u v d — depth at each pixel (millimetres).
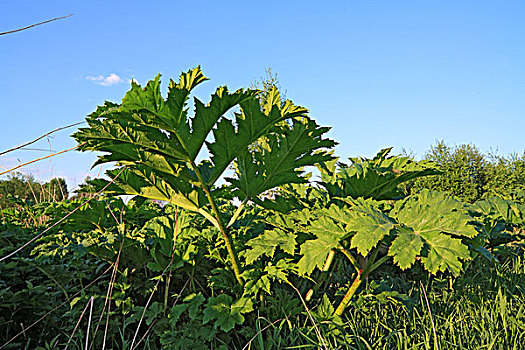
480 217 3547
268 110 2553
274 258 2877
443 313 3139
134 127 2232
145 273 3133
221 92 2221
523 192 5754
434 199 2609
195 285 3225
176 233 2961
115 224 3246
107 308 2756
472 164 13125
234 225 3396
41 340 2680
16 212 3854
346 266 3748
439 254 2154
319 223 2559
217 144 2383
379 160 3395
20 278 3068
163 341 2523
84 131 2146
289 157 2607
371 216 2402
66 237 2986
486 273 3949
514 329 2770
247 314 2840
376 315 2896
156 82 2119
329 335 2529
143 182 2734
